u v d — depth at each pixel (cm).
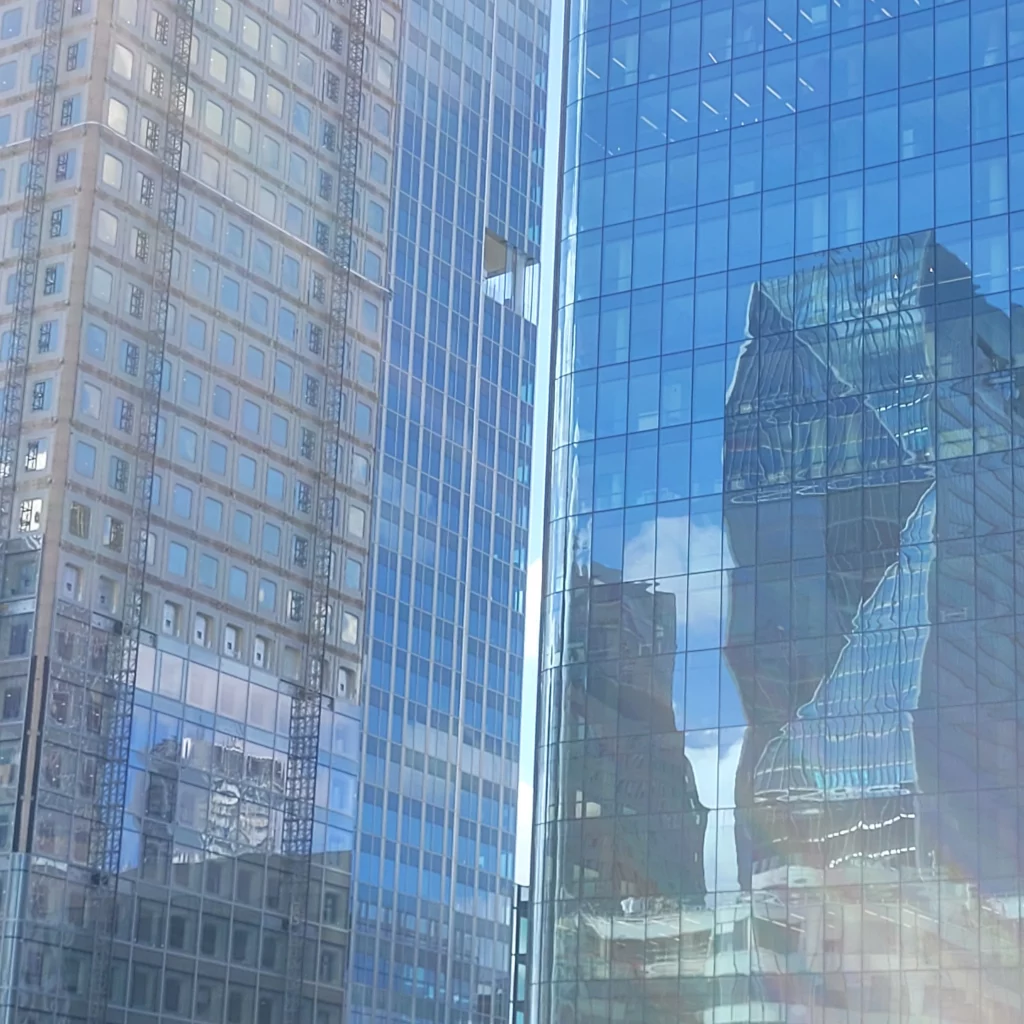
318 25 17000
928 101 10531
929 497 9906
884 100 10688
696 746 10231
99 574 14050
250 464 15450
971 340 10006
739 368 10725
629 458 10944
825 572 10112
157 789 14138
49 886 13300
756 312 10756
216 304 15438
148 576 14375
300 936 15012
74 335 14275
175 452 14812
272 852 14988
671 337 11012
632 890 10200
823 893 9638
